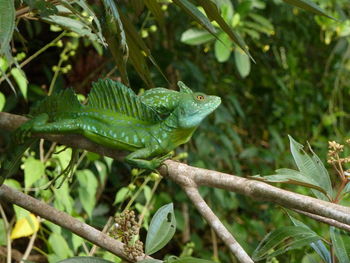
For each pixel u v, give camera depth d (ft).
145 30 13.28
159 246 6.50
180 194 14.98
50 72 13.83
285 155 17.79
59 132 7.10
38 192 10.86
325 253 7.10
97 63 13.84
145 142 6.91
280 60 19.63
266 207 17.28
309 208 5.69
